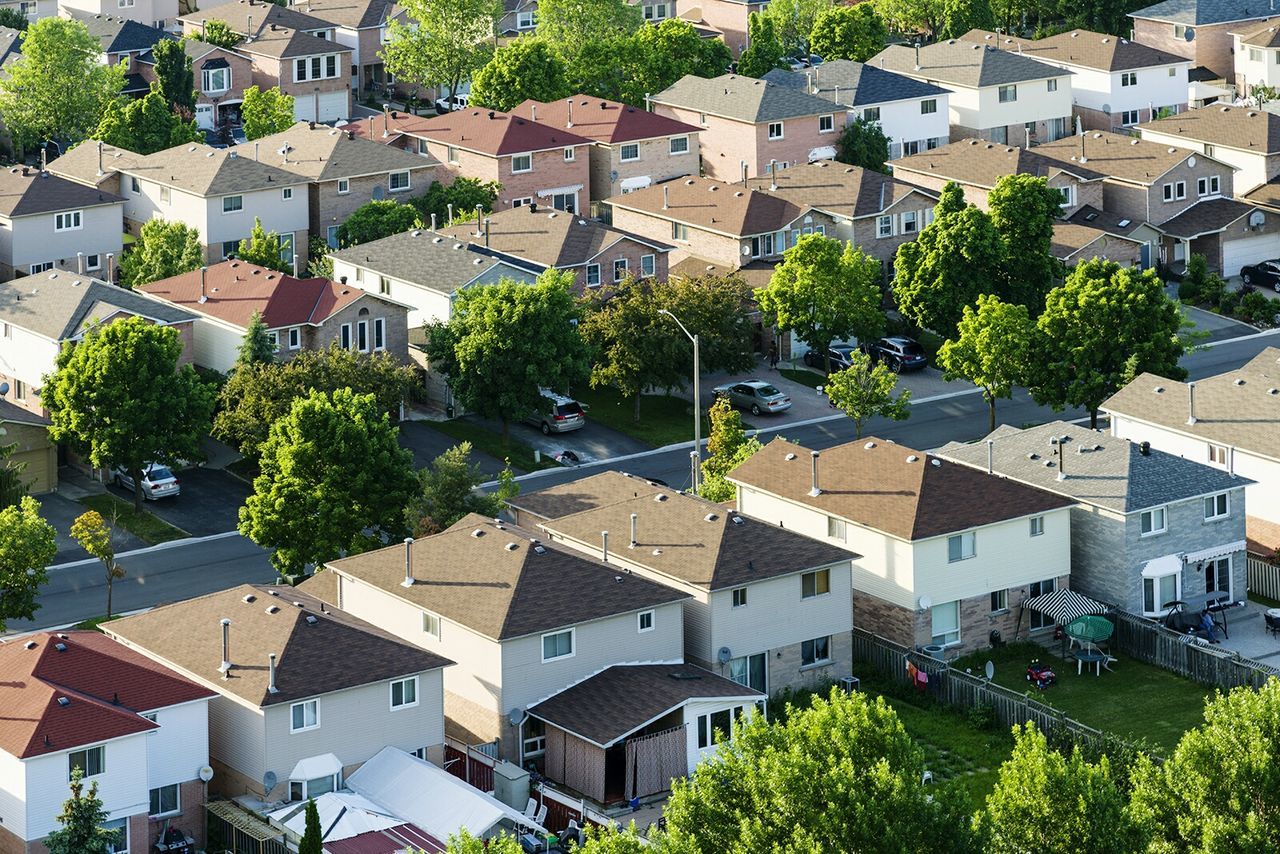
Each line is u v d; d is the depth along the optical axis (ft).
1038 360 396.98
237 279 426.92
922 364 447.83
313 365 384.27
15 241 479.00
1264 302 474.08
